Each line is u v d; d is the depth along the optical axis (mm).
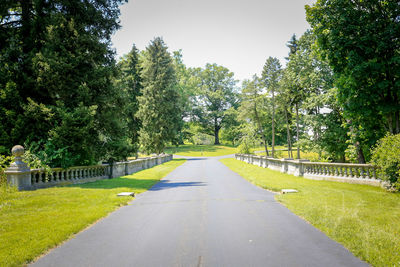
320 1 16734
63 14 15977
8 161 13016
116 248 5250
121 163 21484
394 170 11039
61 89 15016
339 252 4918
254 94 49625
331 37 15445
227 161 45125
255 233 6078
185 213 8109
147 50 46781
